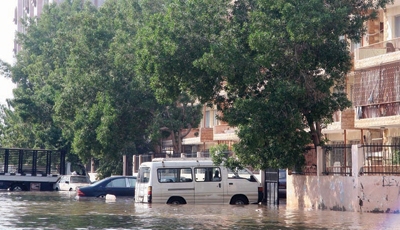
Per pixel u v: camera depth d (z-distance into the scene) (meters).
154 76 35.50
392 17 39.22
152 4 53.34
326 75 32.34
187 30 34.72
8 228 20.45
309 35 29.69
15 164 69.00
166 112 52.88
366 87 37.47
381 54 38.00
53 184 68.38
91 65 53.56
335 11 30.56
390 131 39.00
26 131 81.69
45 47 77.06
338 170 30.47
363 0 32.47
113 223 22.59
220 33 33.81
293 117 30.72
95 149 55.41
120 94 52.25
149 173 35.47
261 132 30.86
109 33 54.91
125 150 57.78
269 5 31.08
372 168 29.00
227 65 31.50
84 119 54.94
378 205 28.47
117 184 44.84
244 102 31.17
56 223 22.52
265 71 32.91
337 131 43.53
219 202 35.34
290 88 30.61
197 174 35.47
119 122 52.97
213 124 63.81
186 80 34.69
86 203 36.50
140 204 34.81
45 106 72.38
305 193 32.75
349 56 31.88
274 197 35.97
